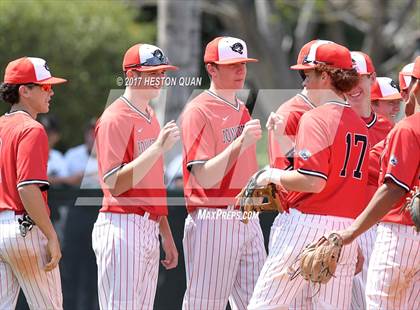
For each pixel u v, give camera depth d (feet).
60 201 87.35
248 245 66.23
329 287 60.18
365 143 60.08
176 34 125.59
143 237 62.90
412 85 60.18
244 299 66.59
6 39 164.66
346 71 59.52
